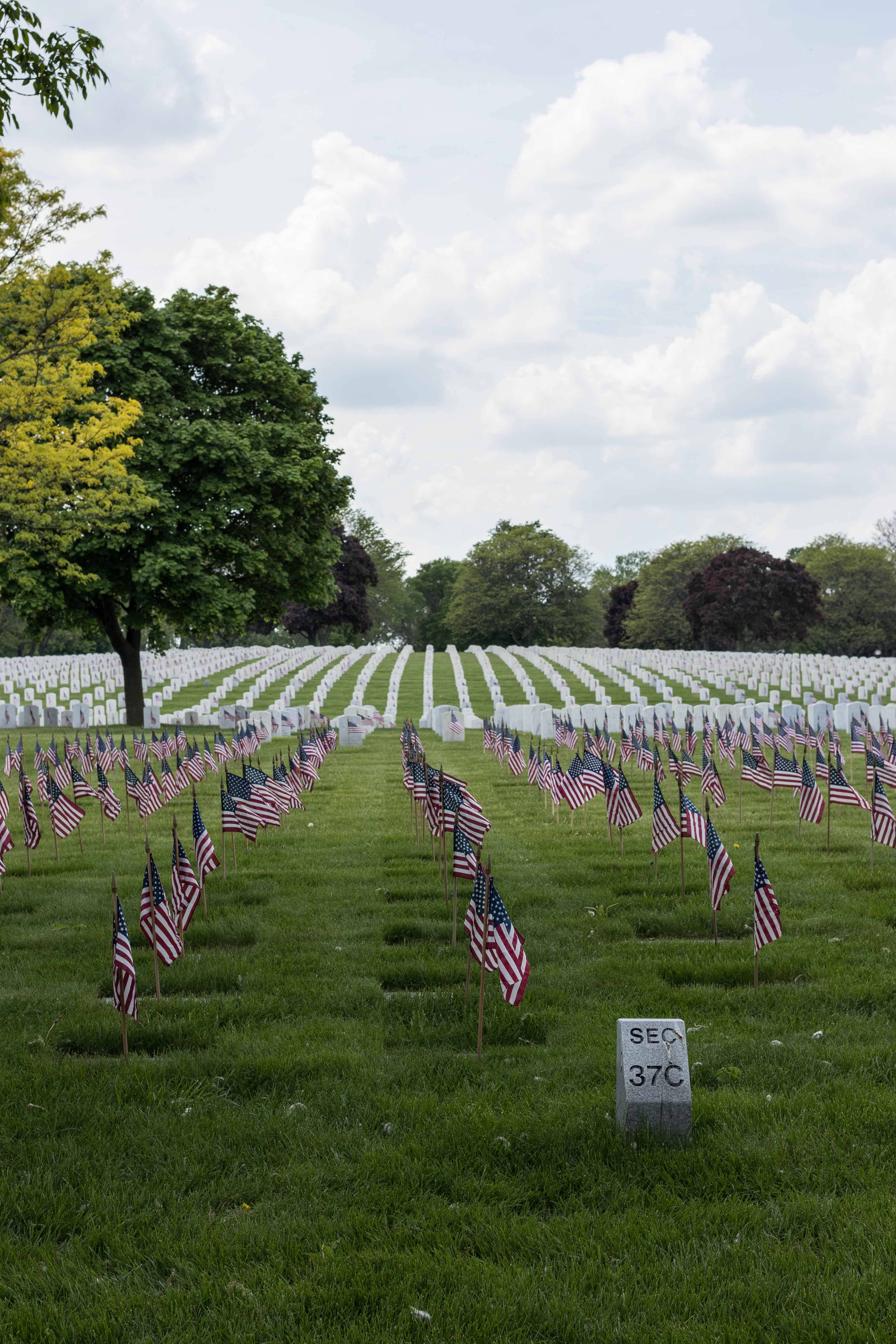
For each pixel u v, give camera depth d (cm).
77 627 3734
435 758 2886
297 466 3362
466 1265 504
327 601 4000
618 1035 653
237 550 3303
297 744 3209
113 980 875
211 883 1307
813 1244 527
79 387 2261
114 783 2373
